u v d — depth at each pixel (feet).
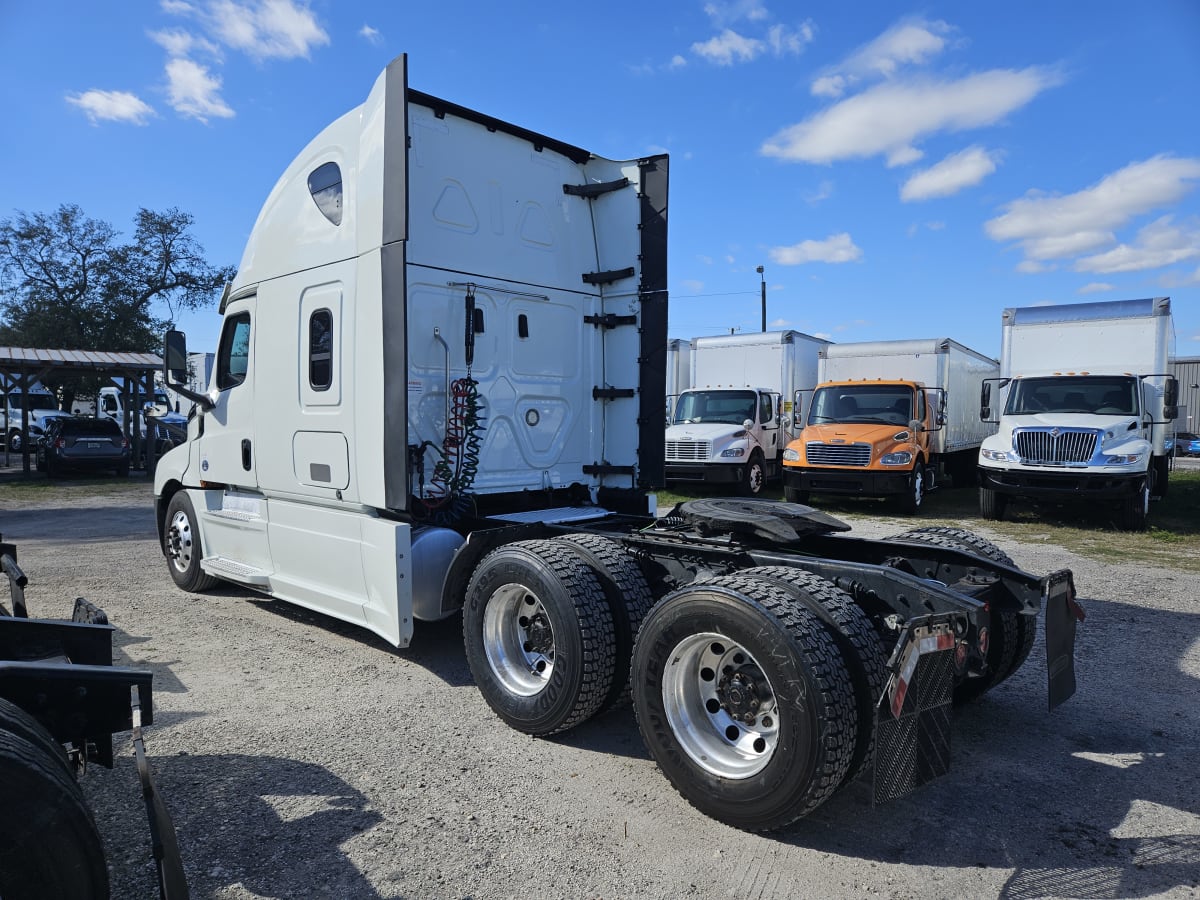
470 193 17.57
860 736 10.04
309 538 17.80
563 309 19.62
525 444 18.74
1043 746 13.25
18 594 13.33
